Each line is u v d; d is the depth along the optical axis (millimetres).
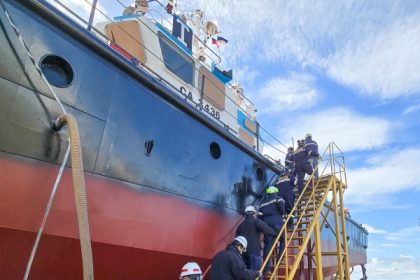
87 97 4270
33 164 3619
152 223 4859
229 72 9148
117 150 4535
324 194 7430
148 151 5000
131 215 4574
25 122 3609
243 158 7277
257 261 5684
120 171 4535
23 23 3760
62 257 3887
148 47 6410
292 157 8562
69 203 3865
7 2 3654
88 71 4336
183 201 5480
